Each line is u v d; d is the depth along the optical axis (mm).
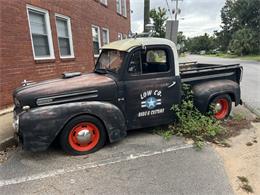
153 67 4746
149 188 3287
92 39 12406
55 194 3193
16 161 4090
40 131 3885
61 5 9195
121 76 4469
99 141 4387
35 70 7750
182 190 3234
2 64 6398
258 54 47562
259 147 4535
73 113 4059
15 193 3219
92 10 12297
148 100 4738
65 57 9641
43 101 4039
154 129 5316
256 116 6422
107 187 3326
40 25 8164
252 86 11000
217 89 5512
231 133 5203
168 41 4793
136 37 5160
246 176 3576
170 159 4078
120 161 4031
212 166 3844
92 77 4660
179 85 4988
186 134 5043
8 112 6250
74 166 3898
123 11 19281
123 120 4496
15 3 6801
